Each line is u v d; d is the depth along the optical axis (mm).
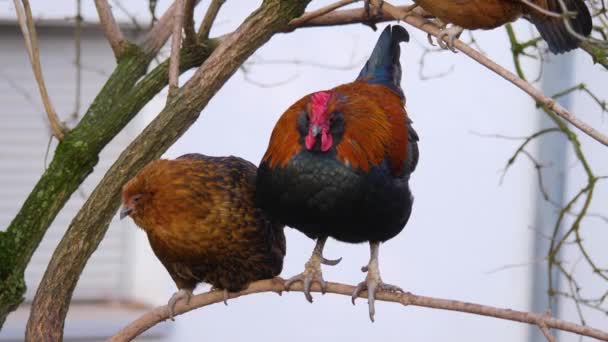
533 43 13000
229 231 10164
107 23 12359
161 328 17516
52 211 11039
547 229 18391
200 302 10547
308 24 12250
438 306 9500
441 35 10836
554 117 13086
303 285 10727
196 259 10250
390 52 11727
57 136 11281
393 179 10547
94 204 10367
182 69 12336
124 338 10406
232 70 10758
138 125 17469
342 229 10523
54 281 10258
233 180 10328
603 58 11562
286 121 10305
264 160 10391
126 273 17734
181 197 9977
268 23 10742
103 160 17656
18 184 17703
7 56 17328
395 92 11414
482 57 9273
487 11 10773
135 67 12180
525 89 9016
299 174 10148
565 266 18500
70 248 10297
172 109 10562
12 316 17391
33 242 10953
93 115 11625
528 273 18594
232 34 10758
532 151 18422
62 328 10328
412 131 11211
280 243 10891
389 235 10828
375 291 10539
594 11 13867
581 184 18406
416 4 11234
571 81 18062
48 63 17391
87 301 17625
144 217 10055
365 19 12180
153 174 10000
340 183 10148
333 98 10336
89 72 17500
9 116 17500
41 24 16906
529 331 18859
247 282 10633
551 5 10859
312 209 10266
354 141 10227
